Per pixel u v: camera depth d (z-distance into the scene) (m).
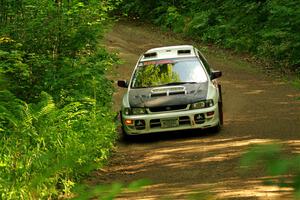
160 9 58.53
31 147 11.77
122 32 52.97
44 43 18.72
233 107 24.34
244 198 10.91
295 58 34.25
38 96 17.20
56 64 18.42
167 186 12.73
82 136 14.52
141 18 61.16
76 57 20.11
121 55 41.47
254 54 39.62
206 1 53.25
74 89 17.95
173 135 19.62
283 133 17.83
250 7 44.56
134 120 18.91
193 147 17.27
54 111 13.46
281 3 37.19
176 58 20.75
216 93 19.58
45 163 10.50
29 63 17.11
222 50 43.06
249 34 42.53
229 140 17.69
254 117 21.53
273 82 30.27
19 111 12.94
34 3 18.41
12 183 9.96
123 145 18.86
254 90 28.33
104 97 19.80
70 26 18.92
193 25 49.72
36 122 12.87
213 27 47.47
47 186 11.08
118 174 14.65
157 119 18.78
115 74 22.28
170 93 19.17
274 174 2.15
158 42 48.12
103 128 16.22
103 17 20.16
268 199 10.62
